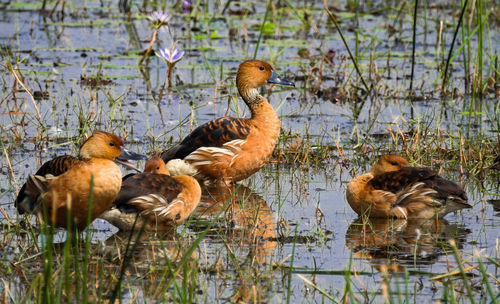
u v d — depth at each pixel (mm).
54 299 7535
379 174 11352
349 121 16750
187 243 9938
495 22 24203
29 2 28094
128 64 21031
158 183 10516
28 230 10258
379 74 20594
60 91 18203
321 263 9250
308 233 10383
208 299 8188
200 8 28094
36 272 8812
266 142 13211
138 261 9234
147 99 18000
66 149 14359
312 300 8219
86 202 9578
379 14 27125
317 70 20109
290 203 11836
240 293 8367
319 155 14367
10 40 22453
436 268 9062
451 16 25812
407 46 23000
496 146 14484
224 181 13094
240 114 16906
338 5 28438
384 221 11055
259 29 25016
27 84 18578
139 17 25984
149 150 14406
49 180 9523
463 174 13266
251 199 12078
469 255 9484
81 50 21797
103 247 9727
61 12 26578
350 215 11281
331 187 12711
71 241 9898
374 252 9648
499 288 8461
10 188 11398
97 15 26547
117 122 16094
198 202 11156
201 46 22938
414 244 9953
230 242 9992
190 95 18406
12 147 14266
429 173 11109
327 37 23969
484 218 11070
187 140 13250
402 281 8703
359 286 8586
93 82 19016
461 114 17156
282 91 19453
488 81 19297
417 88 19219
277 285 8625
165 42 23266
